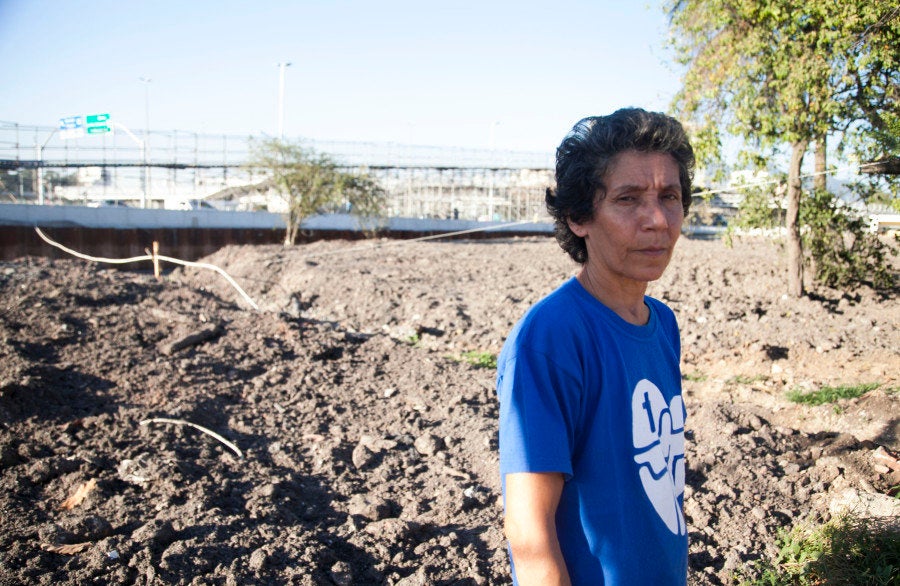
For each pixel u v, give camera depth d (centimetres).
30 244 2481
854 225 1035
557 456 152
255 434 555
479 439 545
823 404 564
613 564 160
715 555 373
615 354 167
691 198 185
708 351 810
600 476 162
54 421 527
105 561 350
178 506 416
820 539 365
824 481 440
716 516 411
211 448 513
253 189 3781
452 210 4878
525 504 151
